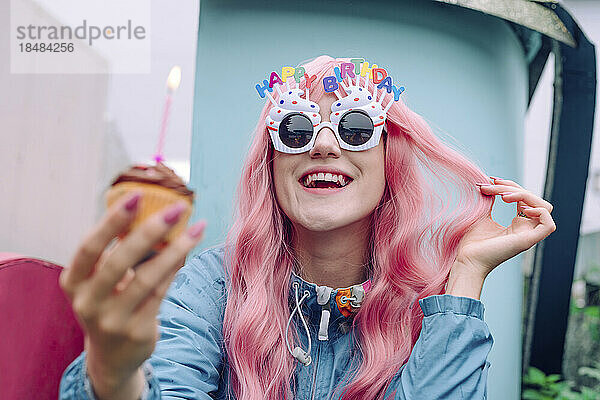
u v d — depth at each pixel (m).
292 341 1.41
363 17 2.05
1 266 1.22
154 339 0.74
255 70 2.10
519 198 1.31
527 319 3.34
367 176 1.33
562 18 2.51
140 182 0.71
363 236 1.43
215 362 1.34
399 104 1.46
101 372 0.76
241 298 1.42
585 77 2.93
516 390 2.56
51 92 3.84
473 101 2.23
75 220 4.09
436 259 1.46
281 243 1.46
